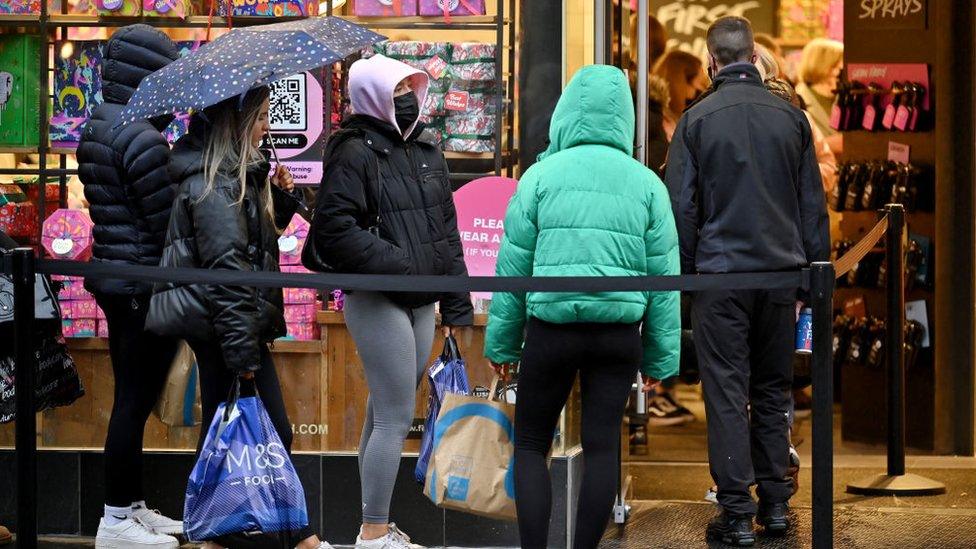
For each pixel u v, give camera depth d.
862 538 18.25
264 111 15.66
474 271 18.23
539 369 14.91
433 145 16.66
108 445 17.31
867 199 25.14
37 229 20.00
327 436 18.66
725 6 27.30
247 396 15.53
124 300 17.02
